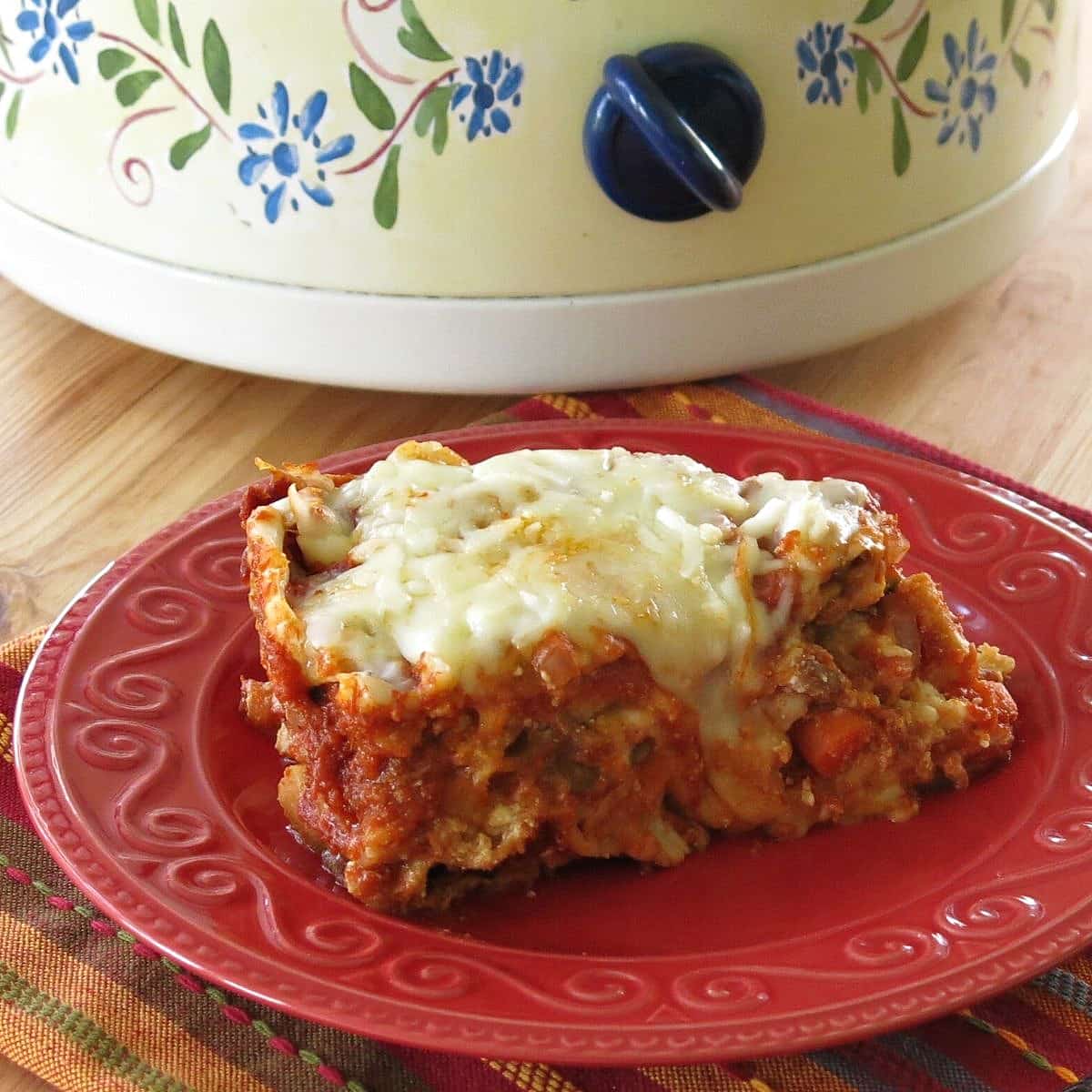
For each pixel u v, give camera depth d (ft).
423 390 1.90
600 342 1.87
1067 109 2.06
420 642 1.40
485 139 1.76
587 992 1.32
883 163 1.86
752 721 1.46
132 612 1.59
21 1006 1.40
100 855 1.40
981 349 2.12
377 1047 1.39
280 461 1.96
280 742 1.51
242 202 1.81
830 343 1.94
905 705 1.49
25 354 2.13
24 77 1.85
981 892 1.39
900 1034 1.38
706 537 1.47
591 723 1.43
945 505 1.69
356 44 1.72
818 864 1.45
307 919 1.37
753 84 1.76
